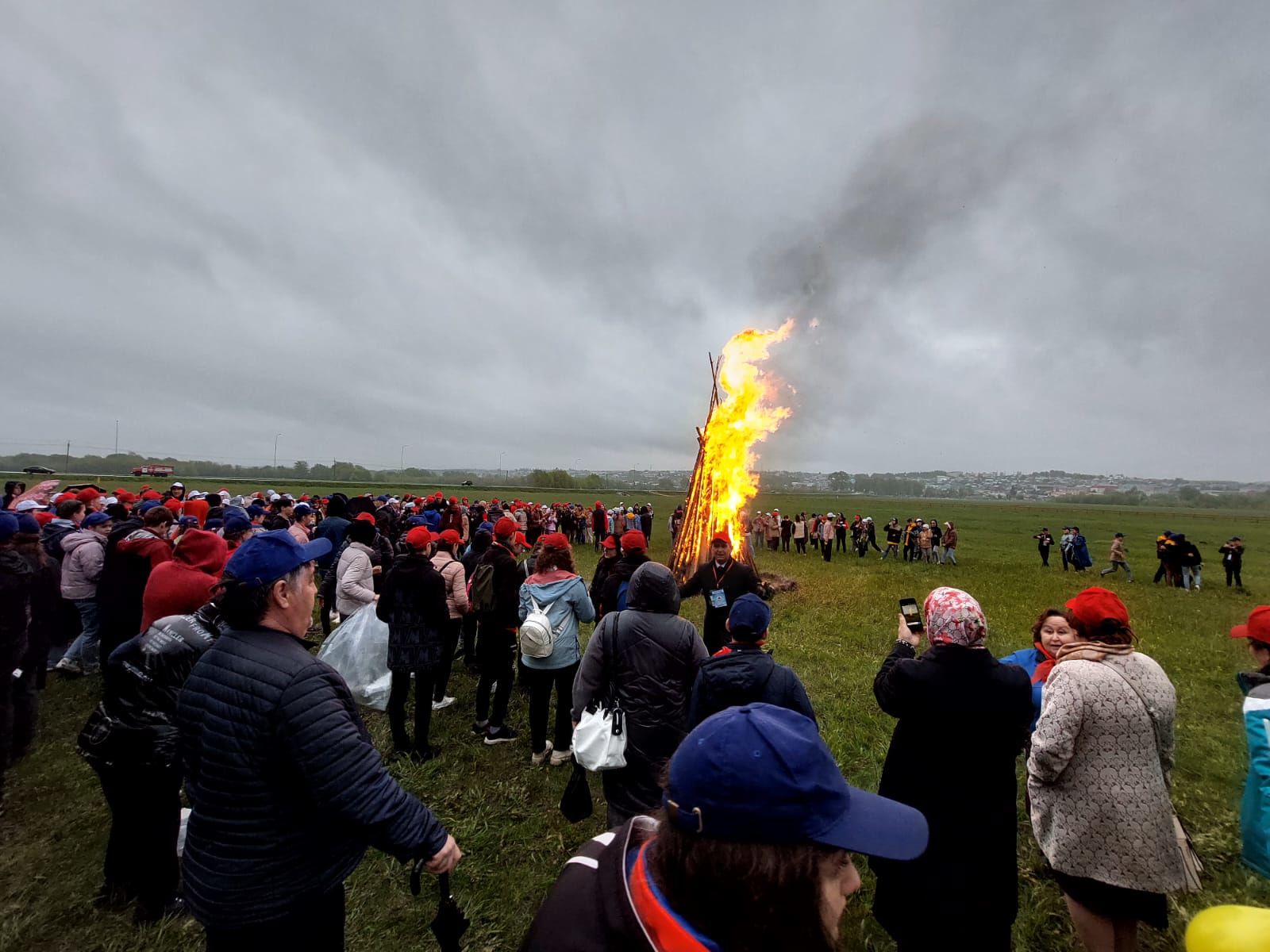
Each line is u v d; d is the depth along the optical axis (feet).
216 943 7.22
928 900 9.14
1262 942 2.82
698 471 47.67
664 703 11.88
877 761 19.20
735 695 10.52
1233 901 13.37
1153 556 101.55
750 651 11.10
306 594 8.02
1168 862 9.70
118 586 21.06
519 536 21.80
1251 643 11.35
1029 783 10.82
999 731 9.16
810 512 209.05
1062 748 9.89
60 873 13.38
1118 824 9.71
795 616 40.96
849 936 12.26
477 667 27.76
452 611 22.40
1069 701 9.99
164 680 11.18
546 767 18.29
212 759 6.98
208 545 12.67
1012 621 41.09
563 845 14.82
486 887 13.32
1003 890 9.27
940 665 9.38
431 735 20.47
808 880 3.53
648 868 4.00
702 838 3.62
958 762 9.34
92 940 11.54
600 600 23.24
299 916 7.16
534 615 17.53
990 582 60.49
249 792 6.90
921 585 56.75
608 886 4.04
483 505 85.97
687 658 12.19
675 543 48.16
